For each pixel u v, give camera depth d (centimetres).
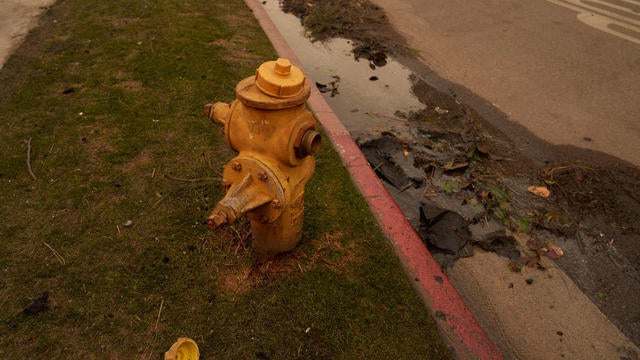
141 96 448
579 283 332
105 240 294
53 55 516
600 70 652
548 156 466
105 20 612
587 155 471
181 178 349
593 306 314
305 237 311
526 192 417
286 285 277
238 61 533
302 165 250
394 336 255
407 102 546
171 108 433
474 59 669
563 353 280
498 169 444
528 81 613
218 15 660
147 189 337
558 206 403
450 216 377
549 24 818
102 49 533
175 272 277
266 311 260
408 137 478
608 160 465
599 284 332
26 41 548
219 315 255
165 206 324
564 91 592
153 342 239
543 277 333
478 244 355
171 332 245
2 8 639
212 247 296
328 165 384
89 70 488
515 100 565
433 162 444
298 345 245
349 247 309
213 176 354
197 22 626
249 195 227
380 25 770
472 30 779
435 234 360
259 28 637
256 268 285
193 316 254
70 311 250
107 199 326
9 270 271
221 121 249
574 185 427
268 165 227
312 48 668
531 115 535
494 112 537
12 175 341
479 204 396
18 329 240
